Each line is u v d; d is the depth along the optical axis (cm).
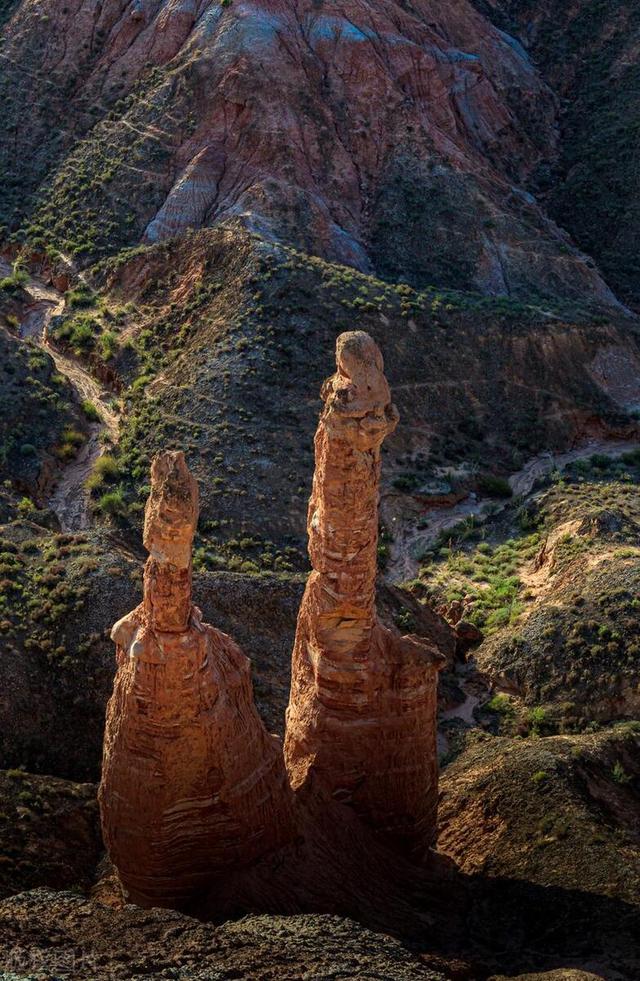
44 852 3338
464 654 5128
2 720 3944
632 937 2789
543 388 7638
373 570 2791
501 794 3506
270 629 4541
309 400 6919
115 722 2566
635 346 8275
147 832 2581
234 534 5991
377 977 2286
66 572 4519
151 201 9094
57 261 8806
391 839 3002
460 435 7206
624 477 6819
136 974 2147
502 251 9325
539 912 2950
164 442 6644
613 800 3550
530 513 6334
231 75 9494
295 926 2464
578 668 4766
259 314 7344
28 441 6669
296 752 2970
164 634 2452
